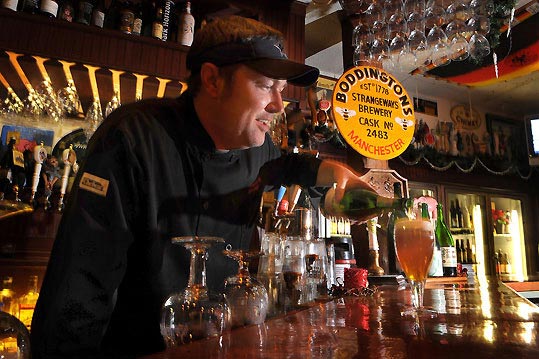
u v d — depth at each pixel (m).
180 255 1.15
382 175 2.73
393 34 3.12
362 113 2.71
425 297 1.33
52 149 2.80
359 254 2.81
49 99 2.79
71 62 2.27
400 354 0.54
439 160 5.28
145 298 1.11
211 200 1.25
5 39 2.13
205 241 0.85
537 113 6.38
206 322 0.76
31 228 2.34
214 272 1.25
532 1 3.41
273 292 1.32
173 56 2.46
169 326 0.77
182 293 0.83
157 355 0.58
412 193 5.24
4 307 2.21
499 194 5.83
